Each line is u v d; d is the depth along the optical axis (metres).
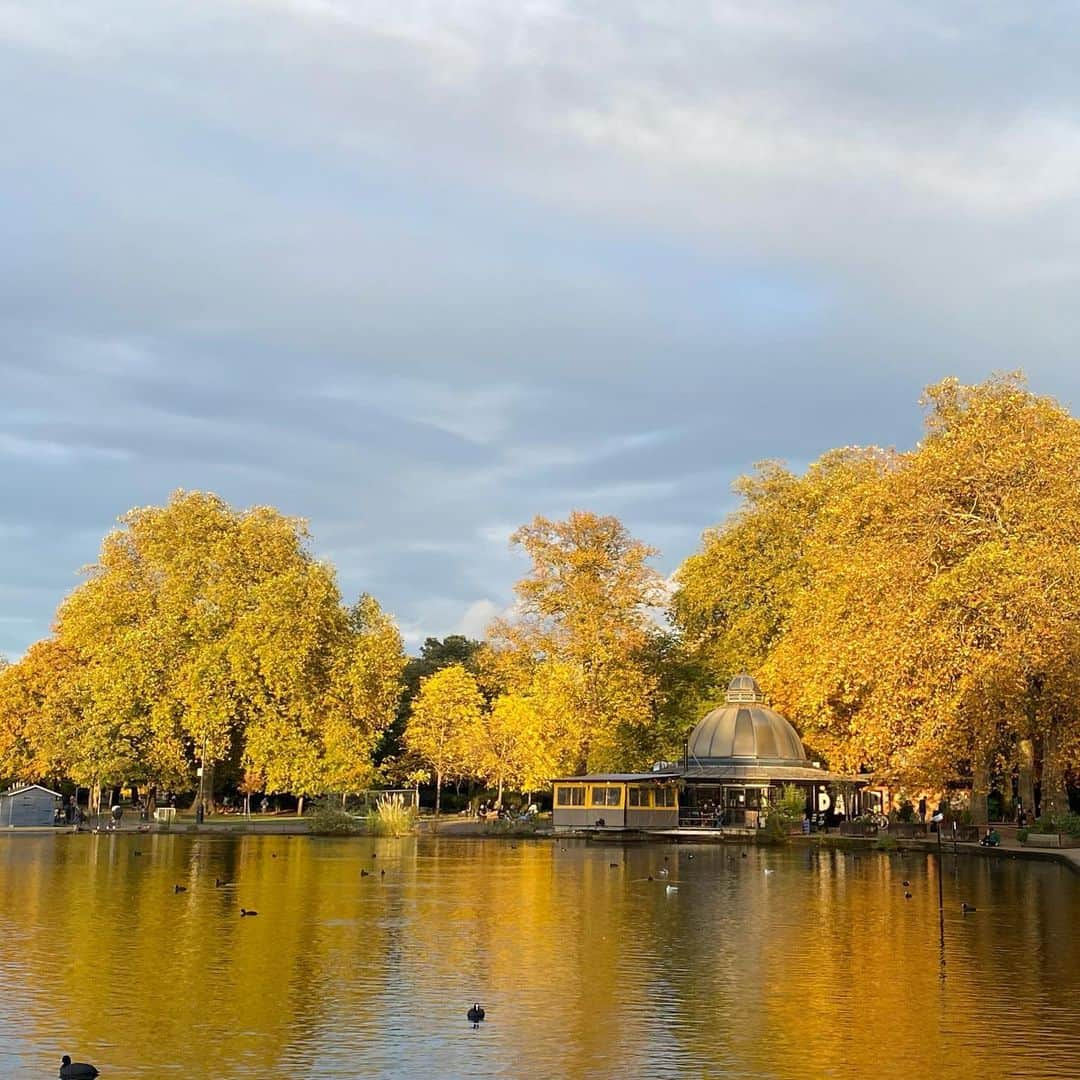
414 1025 20.88
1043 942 29.94
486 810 99.94
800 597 82.25
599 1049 19.31
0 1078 17.55
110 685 84.06
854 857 61.03
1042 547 58.66
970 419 67.75
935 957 27.75
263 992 23.53
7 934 30.83
